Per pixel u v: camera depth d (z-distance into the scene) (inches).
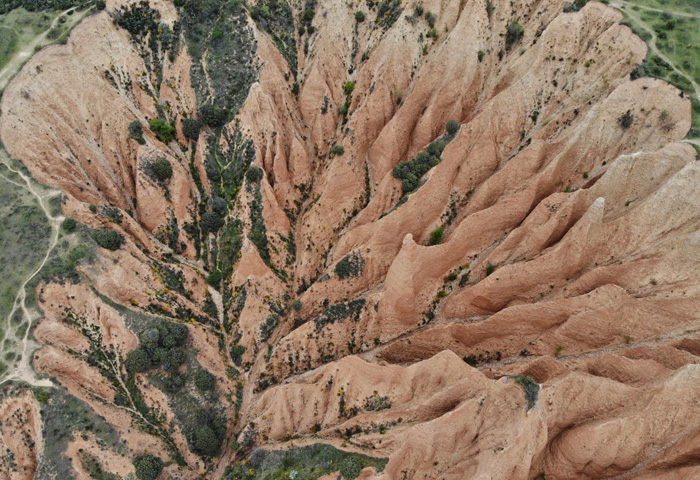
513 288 1902.1
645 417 1432.1
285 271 2281.0
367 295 2149.4
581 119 2054.6
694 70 1923.0
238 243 2236.7
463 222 2017.7
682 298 1632.6
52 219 1978.3
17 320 1795.0
